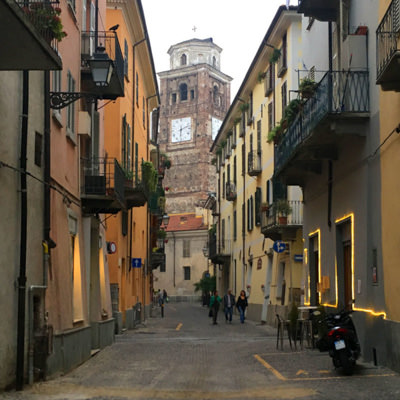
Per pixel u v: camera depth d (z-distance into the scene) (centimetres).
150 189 3162
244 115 4169
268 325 3186
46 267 1214
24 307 1055
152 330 2856
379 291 1339
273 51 3086
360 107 1461
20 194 1070
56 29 1104
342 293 1700
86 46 1770
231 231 4806
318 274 2047
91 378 1205
